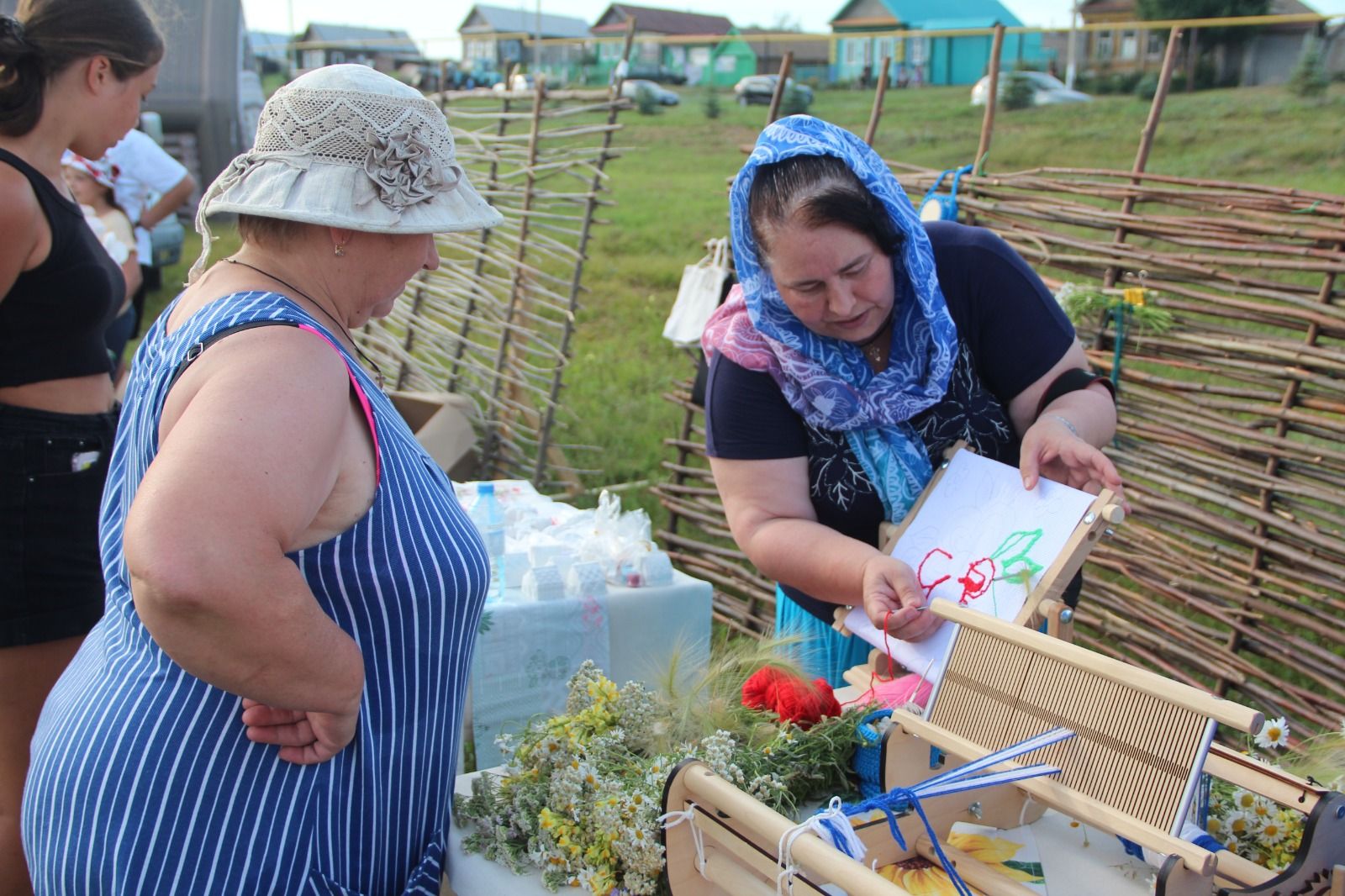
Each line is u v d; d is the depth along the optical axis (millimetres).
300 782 1371
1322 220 3205
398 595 1382
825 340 2014
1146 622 3676
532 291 5645
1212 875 1205
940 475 1998
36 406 2244
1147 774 1296
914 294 1975
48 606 2256
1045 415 1935
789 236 1819
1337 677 3199
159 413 1302
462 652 1519
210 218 1396
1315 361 3158
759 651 1915
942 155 15031
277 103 1355
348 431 1341
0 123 2148
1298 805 1269
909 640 1815
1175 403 3502
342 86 1341
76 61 2180
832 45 23234
